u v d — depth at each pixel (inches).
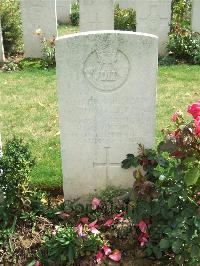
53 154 81.1
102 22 147.3
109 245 57.4
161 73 129.7
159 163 59.7
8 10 148.6
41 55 147.6
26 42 146.6
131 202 58.2
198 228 50.1
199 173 49.9
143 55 58.6
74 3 247.6
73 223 61.8
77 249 55.2
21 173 60.2
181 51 143.9
